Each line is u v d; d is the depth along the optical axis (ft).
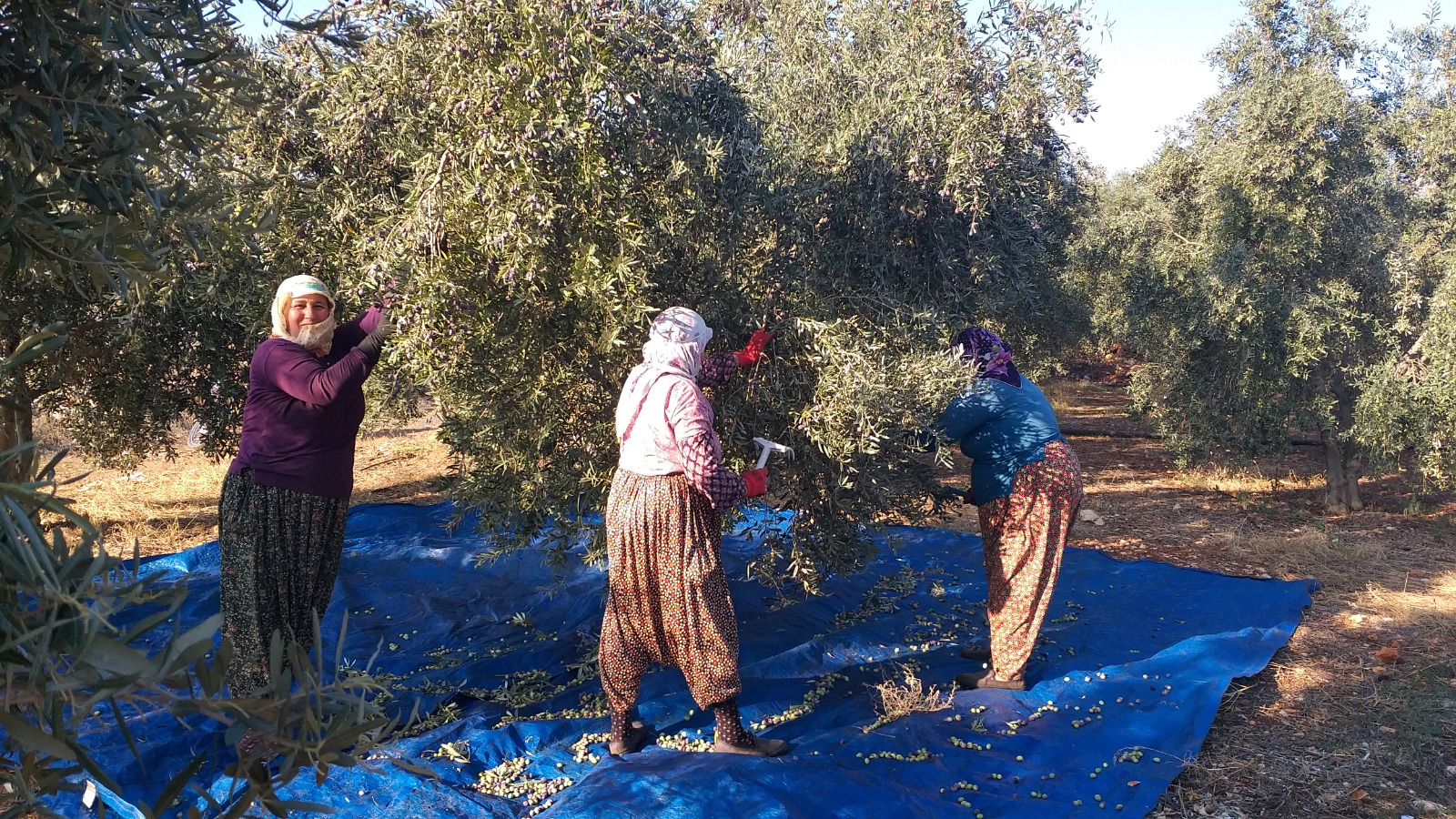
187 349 18.47
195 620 16.07
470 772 11.02
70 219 4.29
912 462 13.53
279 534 10.41
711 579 10.73
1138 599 18.11
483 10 9.91
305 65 11.21
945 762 11.34
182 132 4.82
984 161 12.57
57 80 4.26
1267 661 14.73
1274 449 27.07
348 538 21.70
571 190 10.57
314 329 10.44
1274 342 25.85
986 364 13.30
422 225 10.21
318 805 3.55
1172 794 11.02
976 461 13.47
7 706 3.11
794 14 14.58
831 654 15.06
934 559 20.88
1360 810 10.69
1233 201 26.20
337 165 12.21
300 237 13.21
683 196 11.33
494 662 14.34
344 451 10.87
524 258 10.19
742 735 11.22
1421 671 14.49
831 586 18.39
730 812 9.65
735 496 10.39
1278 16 26.07
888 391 11.30
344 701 3.61
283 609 10.57
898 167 12.76
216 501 27.32
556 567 14.08
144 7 4.42
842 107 13.62
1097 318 33.19
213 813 9.50
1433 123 27.78
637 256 10.87
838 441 11.37
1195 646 14.89
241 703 3.36
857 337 12.22
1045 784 10.95
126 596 3.14
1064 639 15.75
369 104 11.07
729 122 12.02
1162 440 38.58
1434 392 23.70
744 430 12.11
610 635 11.12
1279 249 25.39
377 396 14.23
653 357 10.69
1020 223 13.78
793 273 12.57
